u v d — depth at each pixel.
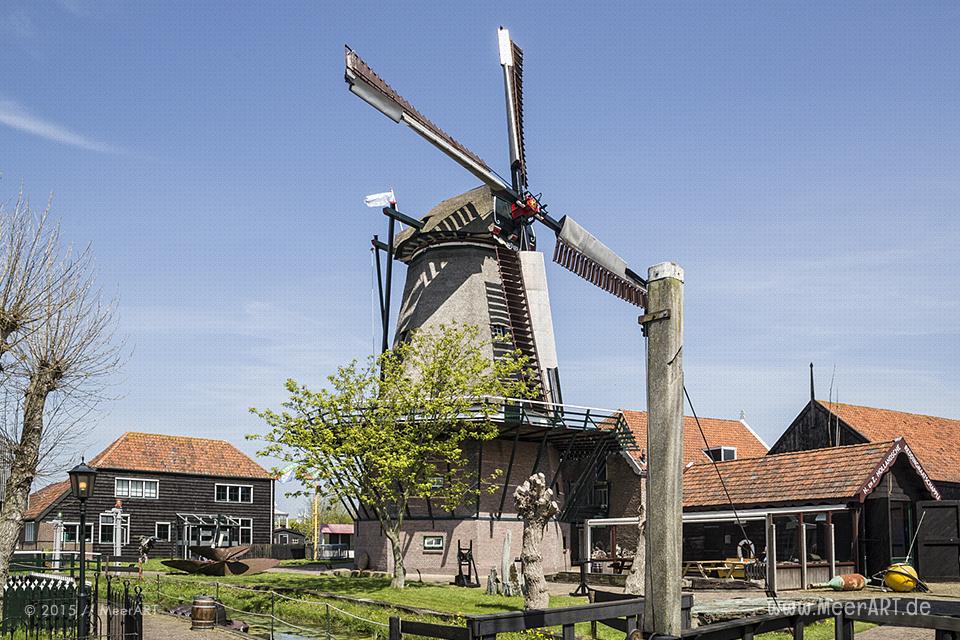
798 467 28.66
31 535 48.53
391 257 32.91
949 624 8.19
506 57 34.47
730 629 8.91
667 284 8.05
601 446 33.62
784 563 24.33
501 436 32.22
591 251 33.00
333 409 25.94
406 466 25.16
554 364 33.19
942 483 35.72
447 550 31.89
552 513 20.61
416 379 32.94
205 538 51.81
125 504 49.53
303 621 21.50
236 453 55.31
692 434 42.31
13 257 17.23
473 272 34.31
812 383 39.56
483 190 34.16
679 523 7.77
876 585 24.48
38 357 17.30
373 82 25.52
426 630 9.02
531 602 20.22
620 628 11.54
